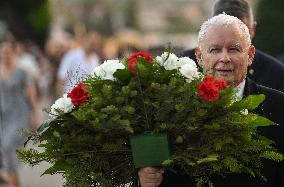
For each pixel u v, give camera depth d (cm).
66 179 808
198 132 768
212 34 820
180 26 4734
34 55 3319
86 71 809
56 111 775
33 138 800
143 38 4422
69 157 797
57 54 2909
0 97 1930
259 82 1062
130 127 753
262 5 1784
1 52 1945
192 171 778
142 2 4934
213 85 747
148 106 759
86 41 2203
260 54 1074
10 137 1903
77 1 4753
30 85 1964
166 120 762
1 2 4566
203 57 826
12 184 1900
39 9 4619
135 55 773
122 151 788
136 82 755
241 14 1078
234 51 818
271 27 1731
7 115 1928
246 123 761
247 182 793
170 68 759
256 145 773
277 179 805
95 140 779
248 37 826
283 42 1706
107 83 764
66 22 4703
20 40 4547
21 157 802
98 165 799
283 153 817
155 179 778
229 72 820
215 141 764
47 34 4634
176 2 4794
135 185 808
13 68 1934
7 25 4469
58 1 4716
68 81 805
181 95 754
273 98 839
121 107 758
